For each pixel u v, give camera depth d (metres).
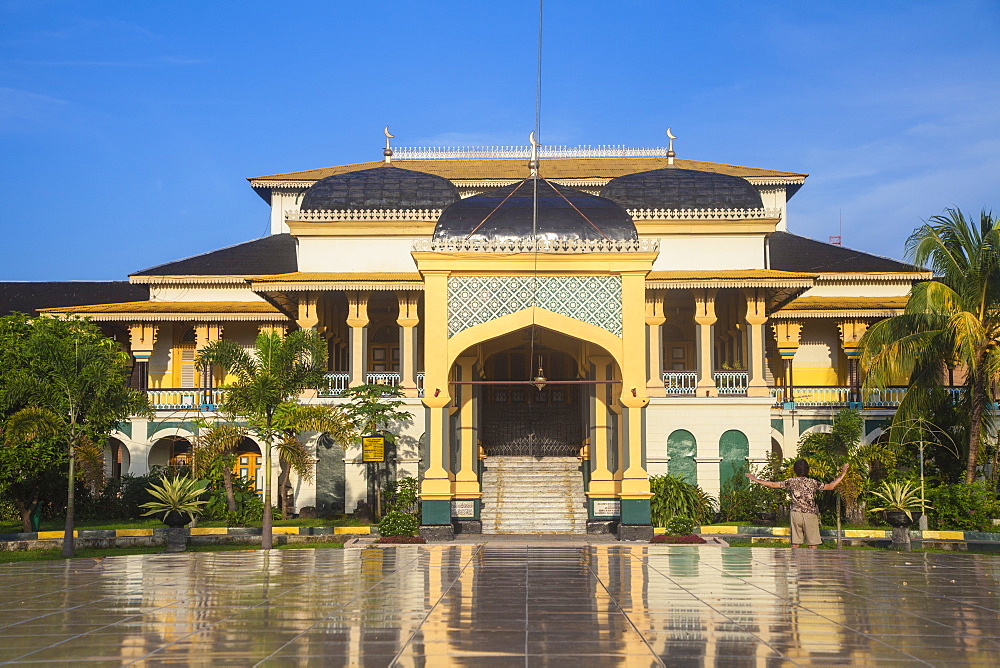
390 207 31.80
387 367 33.94
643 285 21.33
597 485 23.75
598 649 8.45
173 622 9.88
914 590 12.06
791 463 27.06
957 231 25.25
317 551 18.48
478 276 21.39
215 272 35.12
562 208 22.42
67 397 21.23
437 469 21.36
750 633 9.16
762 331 28.91
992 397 27.50
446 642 8.77
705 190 31.58
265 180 39.22
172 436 30.62
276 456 29.41
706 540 21.08
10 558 19.09
